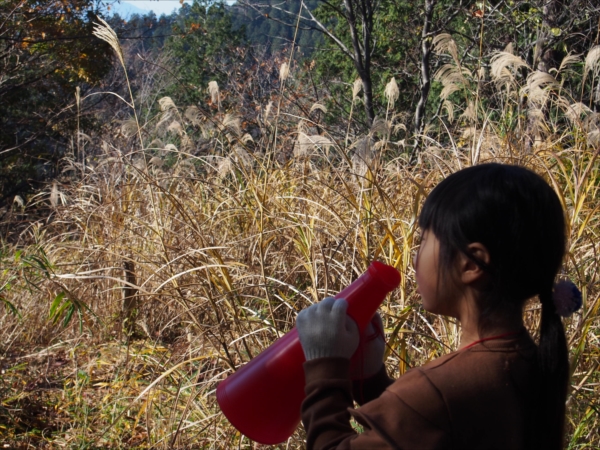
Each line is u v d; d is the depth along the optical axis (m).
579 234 3.58
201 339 4.42
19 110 17.70
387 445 1.44
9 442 4.06
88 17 17.14
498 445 1.46
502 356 1.51
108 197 6.58
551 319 1.54
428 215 1.58
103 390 4.75
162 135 6.36
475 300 1.54
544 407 1.51
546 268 1.51
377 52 17.84
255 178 5.07
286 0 13.91
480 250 1.49
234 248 4.95
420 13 14.32
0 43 16.67
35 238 7.55
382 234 4.31
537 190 1.51
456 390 1.47
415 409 1.46
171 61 25.48
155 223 5.23
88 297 5.75
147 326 5.57
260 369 1.89
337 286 4.18
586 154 4.54
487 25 11.38
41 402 4.60
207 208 5.83
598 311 3.65
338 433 1.55
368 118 12.39
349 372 1.67
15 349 5.57
